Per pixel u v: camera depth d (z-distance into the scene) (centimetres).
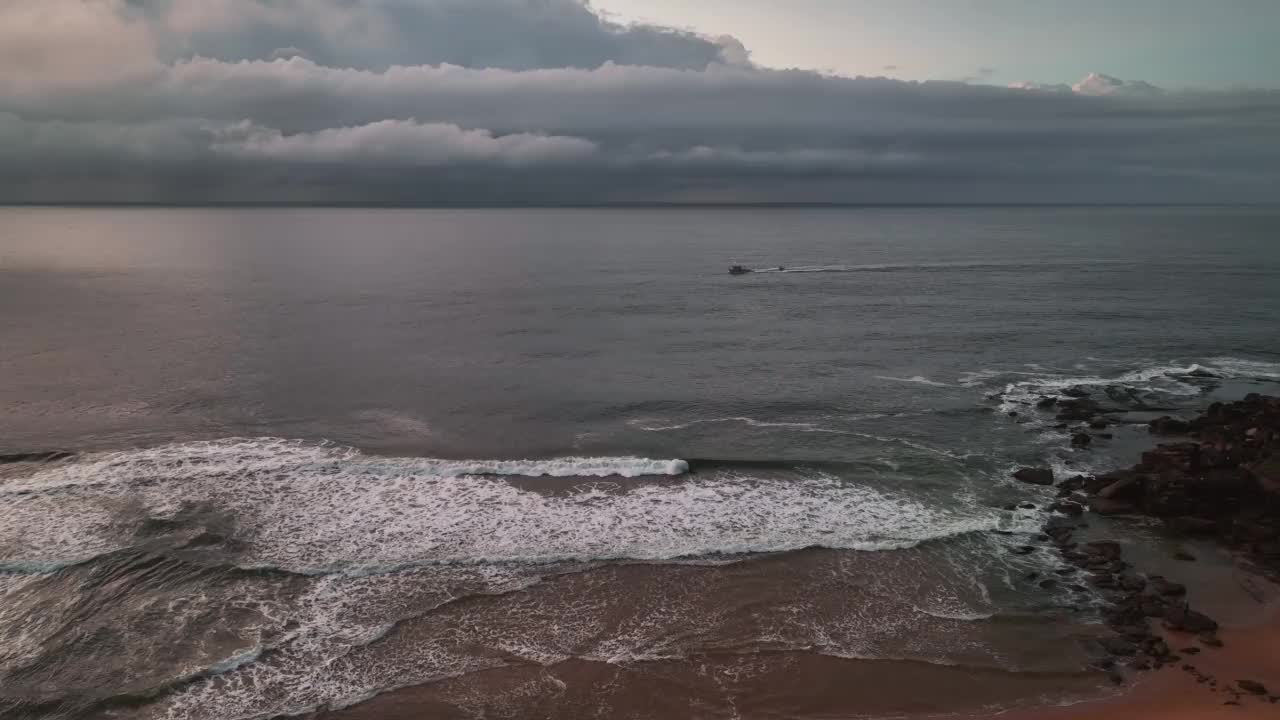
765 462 2817
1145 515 2369
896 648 1739
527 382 4025
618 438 3136
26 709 1519
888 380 4031
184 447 2944
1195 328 5291
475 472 2703
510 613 1855
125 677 1612
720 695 1577
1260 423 2967
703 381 4053
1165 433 3108
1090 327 5409
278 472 2683
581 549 2156
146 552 2095
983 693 1586
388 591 1942
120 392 3709
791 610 1883
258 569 2019
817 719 1509
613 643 1748
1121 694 1571
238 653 1691
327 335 5231
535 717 1511
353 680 1619
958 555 2148
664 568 2064
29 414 3353
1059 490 2581
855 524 2333
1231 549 2166
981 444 3034
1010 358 4519
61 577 1973
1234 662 1662
